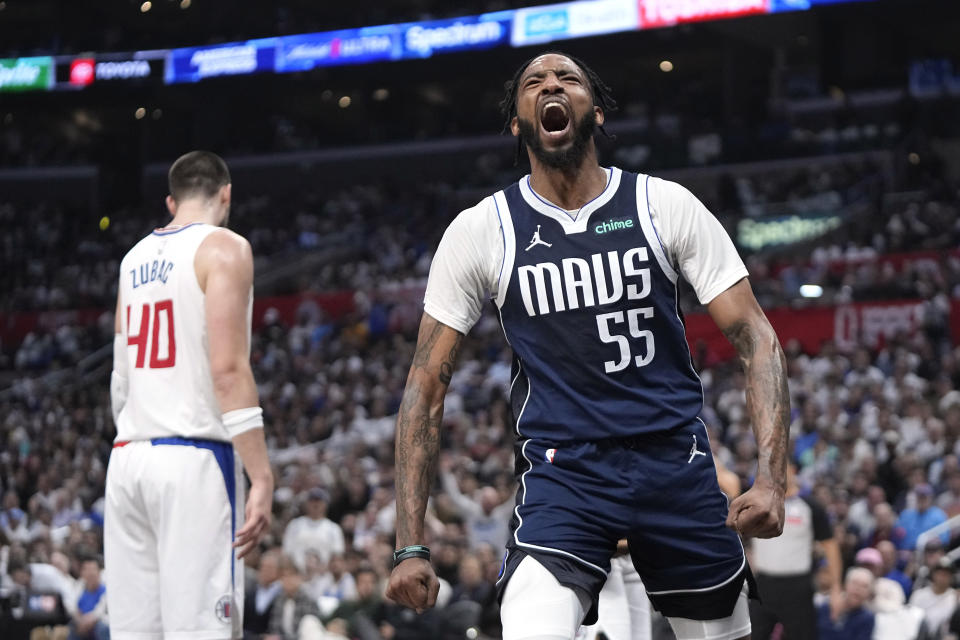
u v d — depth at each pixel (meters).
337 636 10.66
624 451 3.40
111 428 24.09
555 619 3.26
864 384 18.11
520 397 3.56
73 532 14.58
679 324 3.50
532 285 3.47
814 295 24.55
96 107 47.00
